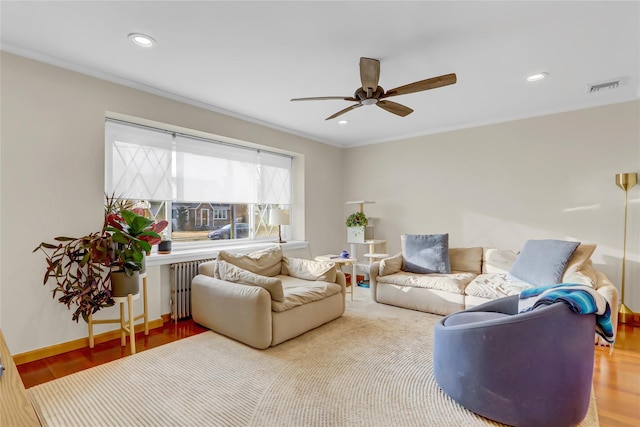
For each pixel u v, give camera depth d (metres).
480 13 2.00
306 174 5.09
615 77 2.94
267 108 3.79
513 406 1.69
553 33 2.21
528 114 3.99
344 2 1.89
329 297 3.26
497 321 1.75
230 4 1.90
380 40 2.30
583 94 3.36
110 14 2.00
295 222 5.17
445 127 4.61
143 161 3.38
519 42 2.33
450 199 4.63
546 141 3.90
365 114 4.01
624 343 2.81
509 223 4.16
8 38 2.28
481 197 4.37
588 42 2.33
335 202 5.65
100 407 1.88
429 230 4.82
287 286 3.26
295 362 2.43
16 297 2.43
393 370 2.31
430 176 4.81
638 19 2.05
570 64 2.68
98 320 2.74
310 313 3.00
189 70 2.79
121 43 2.35
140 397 1.98
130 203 3.06
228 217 4.39
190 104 3.52
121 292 2.60
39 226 2.52
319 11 1.97
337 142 5.55
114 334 2.94
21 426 0.91
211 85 3.12
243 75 2.89
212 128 3.74
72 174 2.69
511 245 4.16
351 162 5.69
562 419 1.65
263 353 2.59
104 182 2.93
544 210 3.93
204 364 2.41
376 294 3.97
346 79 2.98
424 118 4.20
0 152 2.35
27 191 2.46
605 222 3.57
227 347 2.71
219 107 3.75
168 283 3.42
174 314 3.36
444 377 1.99
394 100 3.51
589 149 3.65
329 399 1.96
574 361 1.65
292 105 3.67
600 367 2.37
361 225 4.84
